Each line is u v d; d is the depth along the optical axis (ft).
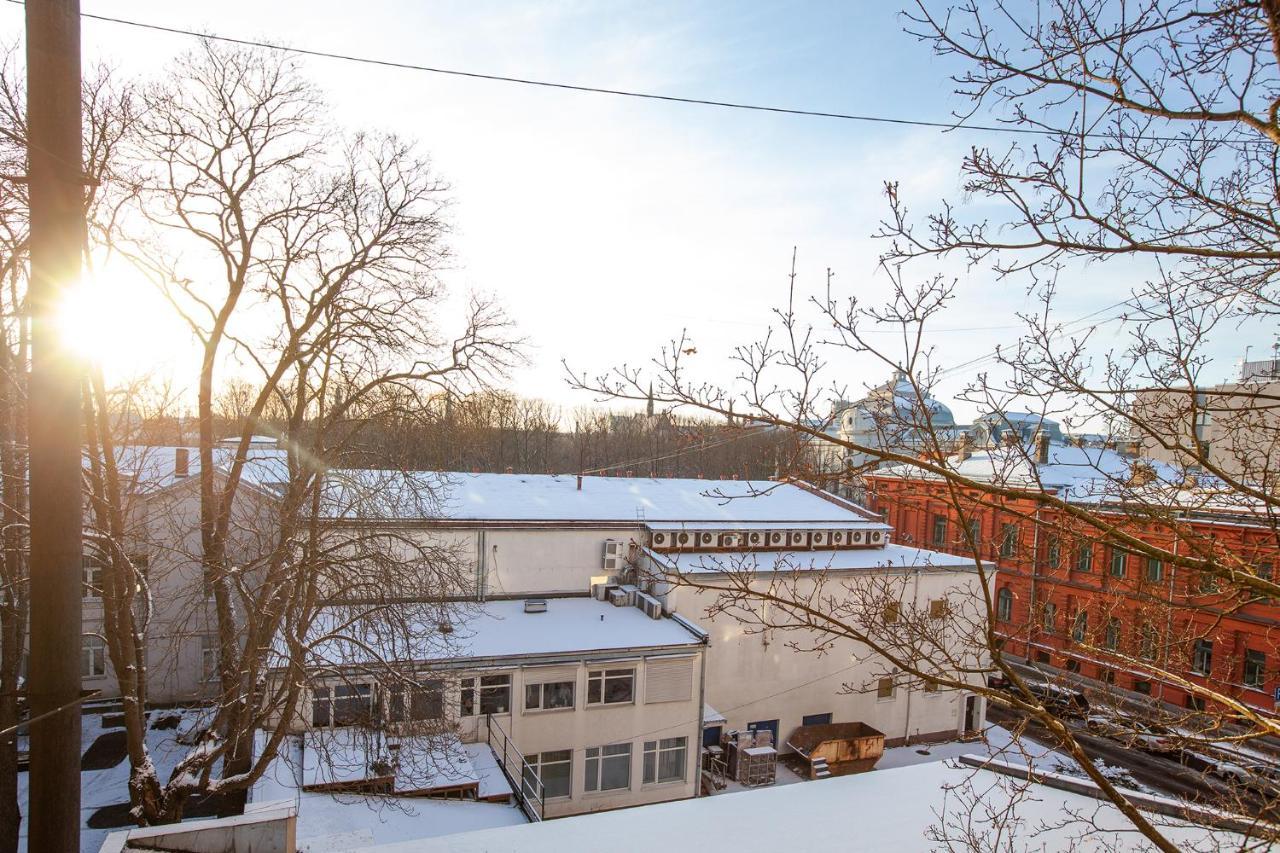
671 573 21.85
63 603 13.93
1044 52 16.94
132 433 51.16
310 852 43.11
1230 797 23.75
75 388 14.14
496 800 54.90
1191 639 22.95
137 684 42.04
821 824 33.40
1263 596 20.34
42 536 13.83
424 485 52.54
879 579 81.56
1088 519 17.38
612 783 70.64
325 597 48.26
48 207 13.64
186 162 47.42
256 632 44.01
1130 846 29.17
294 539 45.55
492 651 67.41
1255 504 22.44
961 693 91.97
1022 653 94.53
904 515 118.73
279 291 50.39
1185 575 24.59
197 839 26.91
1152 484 27.40
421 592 49.60
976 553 18.89
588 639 72.69
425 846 31.55
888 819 33.96
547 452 250.78
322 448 49.16
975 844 24.98
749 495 19.77
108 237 43.50
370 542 49.24
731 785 75.25
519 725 67.21
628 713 70.74
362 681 53.93
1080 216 17.76
